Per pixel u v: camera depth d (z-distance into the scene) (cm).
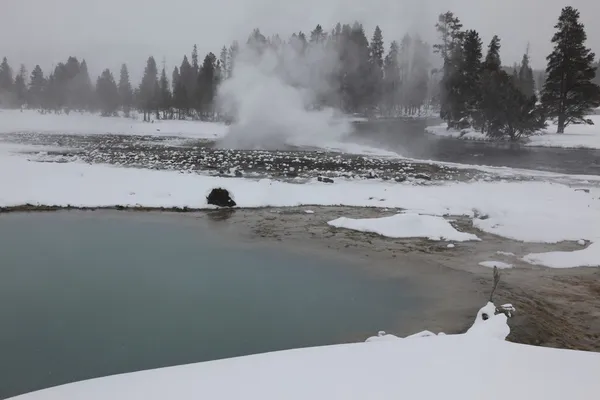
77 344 539
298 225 1198
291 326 606
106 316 620
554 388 283
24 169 1669
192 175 1738
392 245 1034
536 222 1183
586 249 992
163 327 590
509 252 991
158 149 2784
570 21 3866
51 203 1345
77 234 1069
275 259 913
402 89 6188
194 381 302
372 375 304
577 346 575
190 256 919
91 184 1519
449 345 369
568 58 3906
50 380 461
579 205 1395
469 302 709
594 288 779
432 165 2302
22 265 835
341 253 966
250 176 1822
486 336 419
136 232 1102
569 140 3706
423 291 755
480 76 4303
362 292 744
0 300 670
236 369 322
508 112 3741
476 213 1348
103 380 312
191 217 1268
